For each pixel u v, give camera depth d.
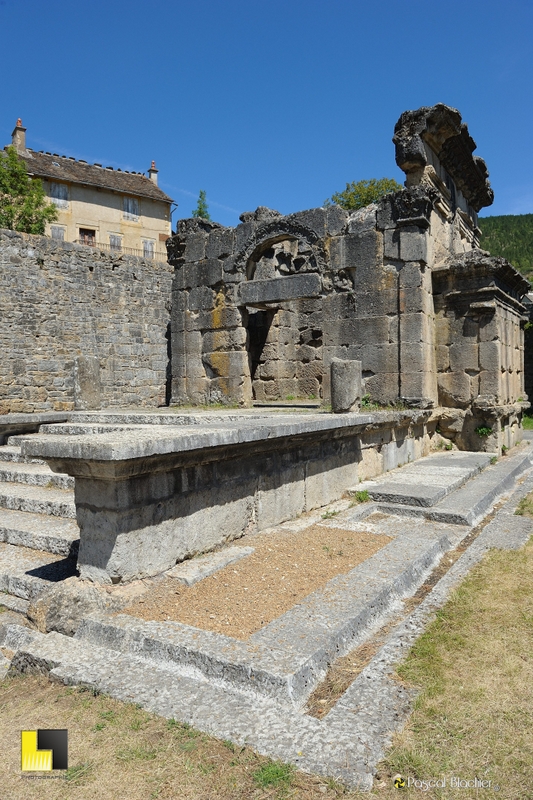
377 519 6.95
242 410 11.98
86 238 38.62
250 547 5.54
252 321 17.05
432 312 11.80
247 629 3.91
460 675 3.52
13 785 2.76
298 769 2.71
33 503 6.89
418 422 10.67
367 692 3.30
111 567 4.44
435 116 11.66
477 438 11.70
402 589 4.83
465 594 4.74
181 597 4.43
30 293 16.92
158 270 20.50
